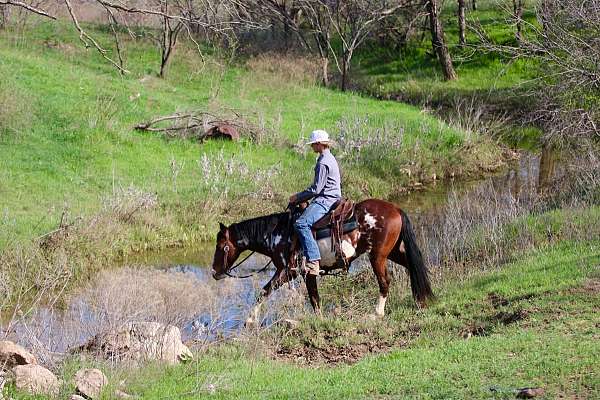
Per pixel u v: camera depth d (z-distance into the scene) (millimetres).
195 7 19359
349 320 11719
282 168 21859
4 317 12539
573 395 7008
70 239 15719
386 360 8906
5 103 22219
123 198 18266
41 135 22203
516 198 19625
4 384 7930
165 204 18828
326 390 7832
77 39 33969
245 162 21406
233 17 16375
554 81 21750
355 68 37125
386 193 21969
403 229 11992
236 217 18703
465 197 20422
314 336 11164
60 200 18297
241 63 34438
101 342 9484
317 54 36906
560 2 19766
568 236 14430
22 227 16250
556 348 8391
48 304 13117
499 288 11820
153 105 26359
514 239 15133
